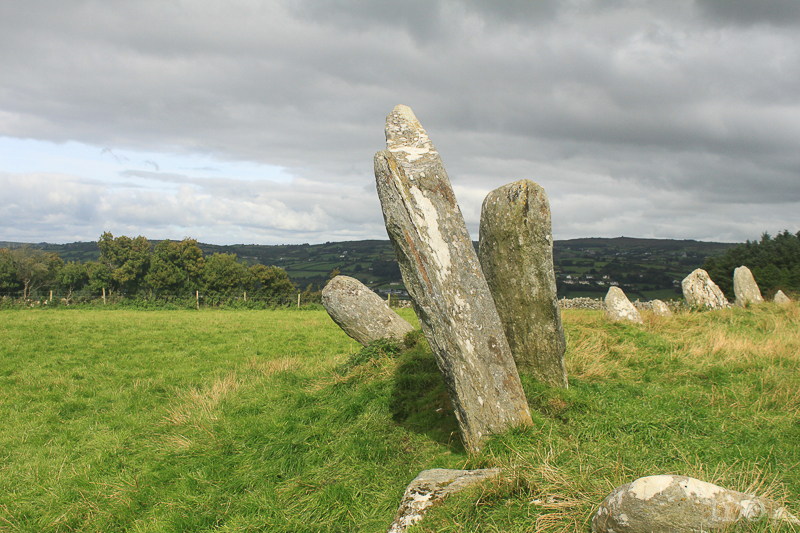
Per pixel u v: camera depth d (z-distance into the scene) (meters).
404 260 5.11
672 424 5.09
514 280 6.57
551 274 6.33
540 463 4.25
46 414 8.48
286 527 4.62
